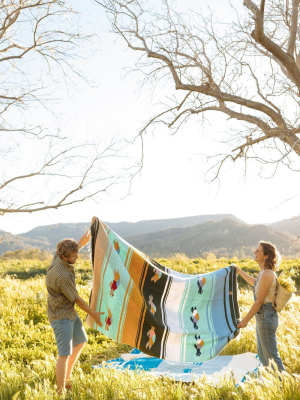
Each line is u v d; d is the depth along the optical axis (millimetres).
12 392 4305
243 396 3930
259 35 6691
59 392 4258
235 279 5855
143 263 5461
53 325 4500
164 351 5121
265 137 7953
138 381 4410
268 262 4738
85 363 5672
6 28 8484
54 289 4523
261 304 4609
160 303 5387
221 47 8375
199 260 20781
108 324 5023
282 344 5285
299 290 13109
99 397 4020
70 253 4551
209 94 7852
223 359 5930
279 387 3840
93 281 5137
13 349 6074
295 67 7137
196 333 5293
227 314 5633
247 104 7473
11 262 20609
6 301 8742
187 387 4457
